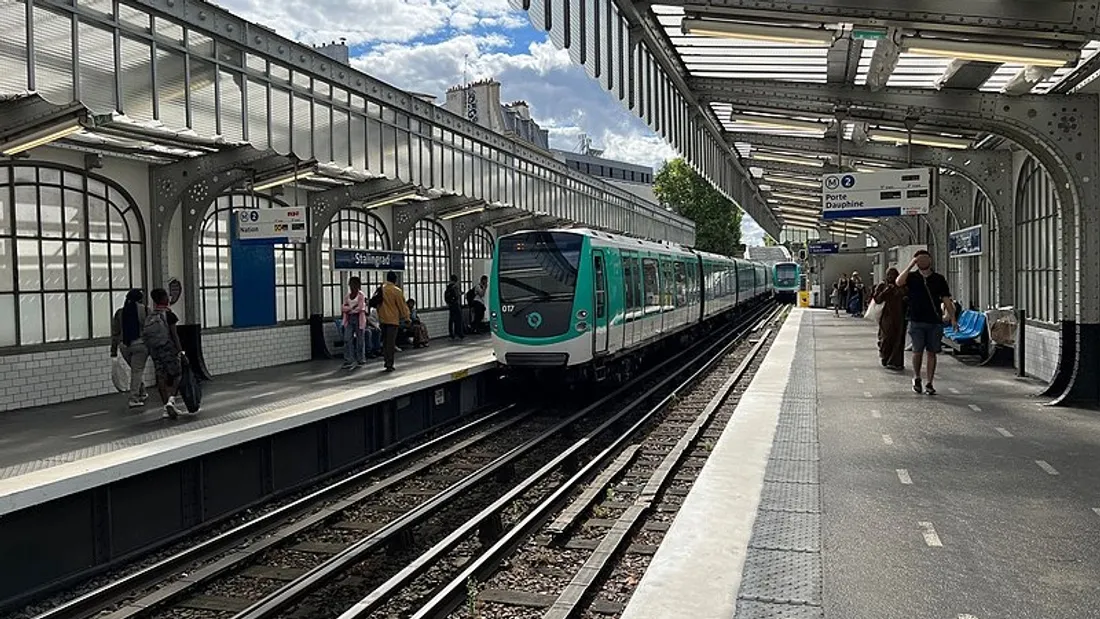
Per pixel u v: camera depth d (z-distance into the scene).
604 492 9.50
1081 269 11.69
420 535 8.50
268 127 13.72
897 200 16.56
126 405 11.83
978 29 9.23
